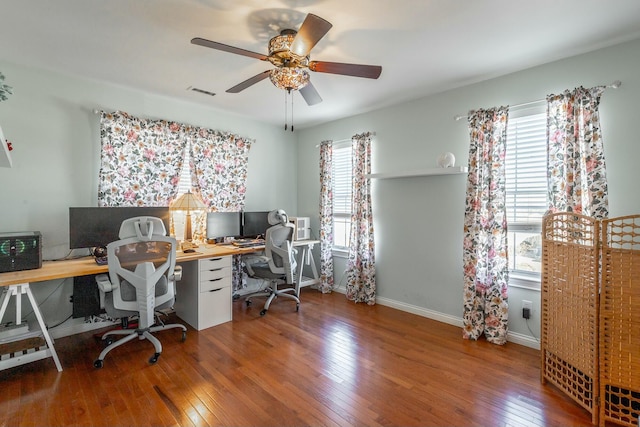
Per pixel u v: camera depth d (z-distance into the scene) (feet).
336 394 6.70
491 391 6.86
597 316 5.94
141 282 7.84
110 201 10.05
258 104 12.13
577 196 7.73
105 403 6.34
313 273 14.89
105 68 8.91
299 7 6.06
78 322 9.82
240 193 13.62
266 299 13.43
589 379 6.12
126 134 10.37
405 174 10.91
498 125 9.24
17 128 8.67
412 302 11.76
